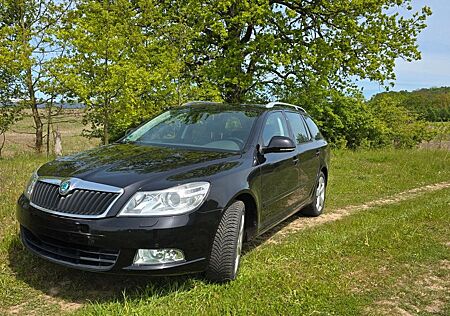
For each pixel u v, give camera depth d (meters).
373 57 17.64
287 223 6.27
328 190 8.78
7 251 4.29
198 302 3.36
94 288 3.67
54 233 3.42
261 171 4.43
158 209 3.33
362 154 15.53
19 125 15.65
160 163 3.85
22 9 14.39
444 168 12.41
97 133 16.06
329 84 18.89
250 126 4.82
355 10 17.45
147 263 3.31
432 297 3.67
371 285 3.84
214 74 16.39
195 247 3.45
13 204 5.77
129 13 12.44
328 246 4.81
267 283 3.72
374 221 6.14
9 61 12.44
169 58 12.80
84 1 13.00
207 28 17.14
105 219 3.28
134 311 3.18
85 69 11.49
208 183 3.63
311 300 3.42
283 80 19.66
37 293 3.55
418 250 4.75
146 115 12.41
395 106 26.81
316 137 6.80
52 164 4.06
